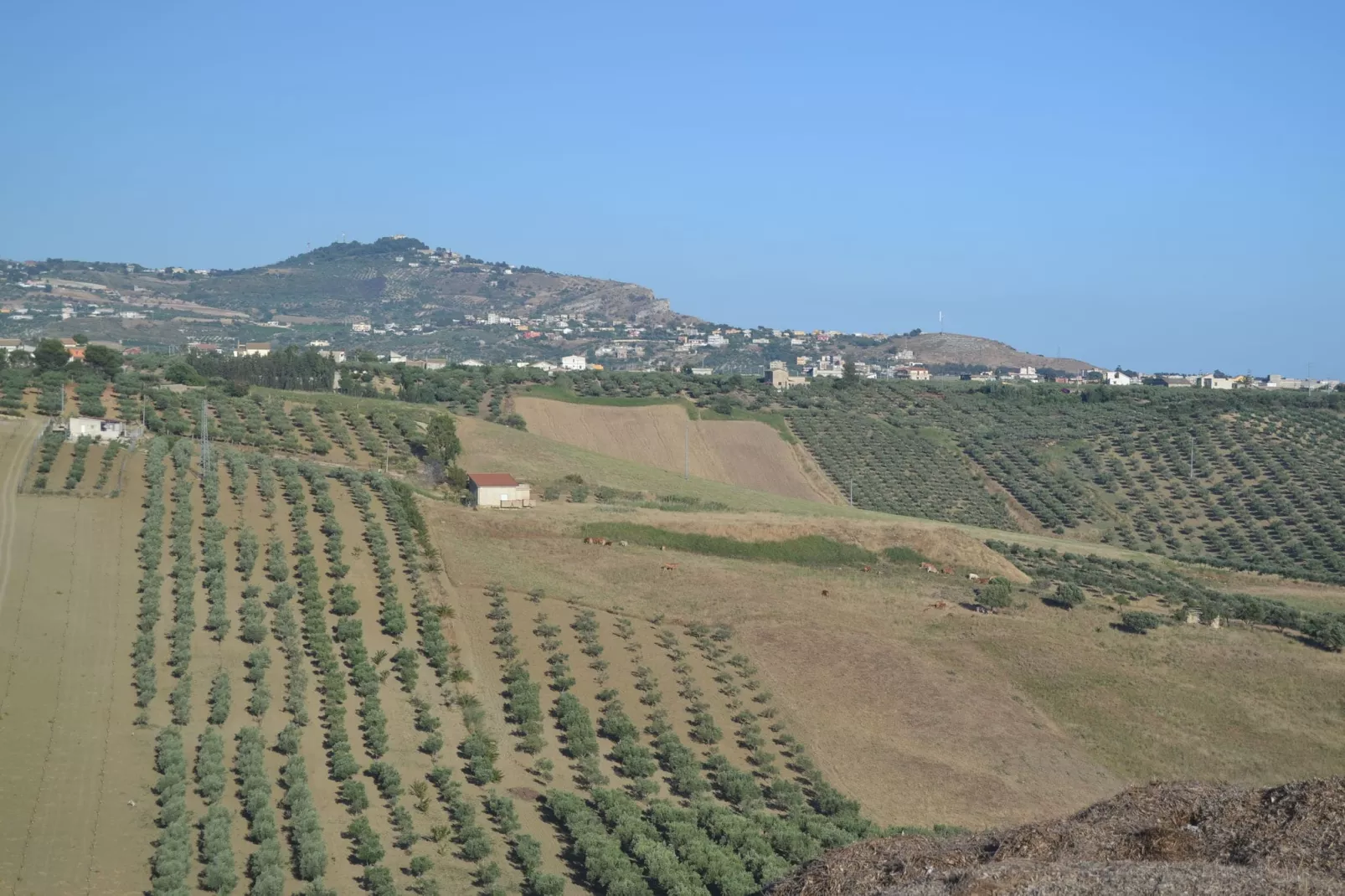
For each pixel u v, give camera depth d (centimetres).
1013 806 8094
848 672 9981
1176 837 4247
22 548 10556
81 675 8488
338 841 6725
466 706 8756
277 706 8388
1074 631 11031
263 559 10994
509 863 6650
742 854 6600
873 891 4247
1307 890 3566
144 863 6284
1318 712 9712
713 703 9281
